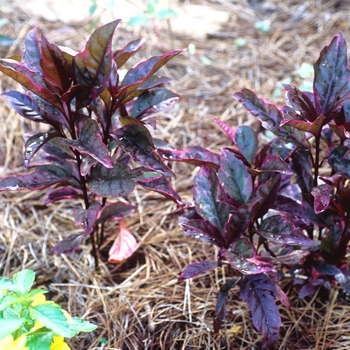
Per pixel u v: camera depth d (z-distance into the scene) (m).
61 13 1.65
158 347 0.94
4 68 0.76
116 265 1.08
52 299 1.02
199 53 1.55
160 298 1.01
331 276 0.94
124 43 1.55
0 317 0.68
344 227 0.90
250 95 0.89
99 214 0.98
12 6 1.66
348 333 0.94
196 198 0.85
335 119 0.87
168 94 0.94
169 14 1.42
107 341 0.94
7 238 1.13
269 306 0.83
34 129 1.33
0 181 0.88
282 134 0.86
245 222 0.83
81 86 0.82
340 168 0.81
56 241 1.12
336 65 0.85
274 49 1.56
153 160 0.82
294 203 0.89
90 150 0.81
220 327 0.91
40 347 0.66
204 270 0.86
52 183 0.91
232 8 1.71
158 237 1.13
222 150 0.87
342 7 1.69
